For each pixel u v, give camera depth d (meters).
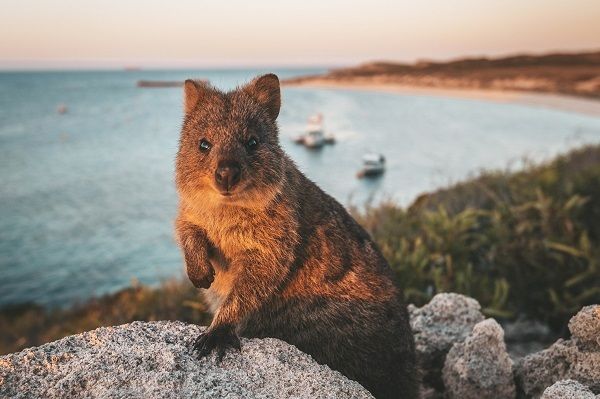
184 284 1.05
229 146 0.42
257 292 0.42
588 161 1.81
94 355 0.34
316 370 0.36
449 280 0.84
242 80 0.52
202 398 0.31
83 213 4.57
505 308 0.83
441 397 0.52
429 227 0.98
